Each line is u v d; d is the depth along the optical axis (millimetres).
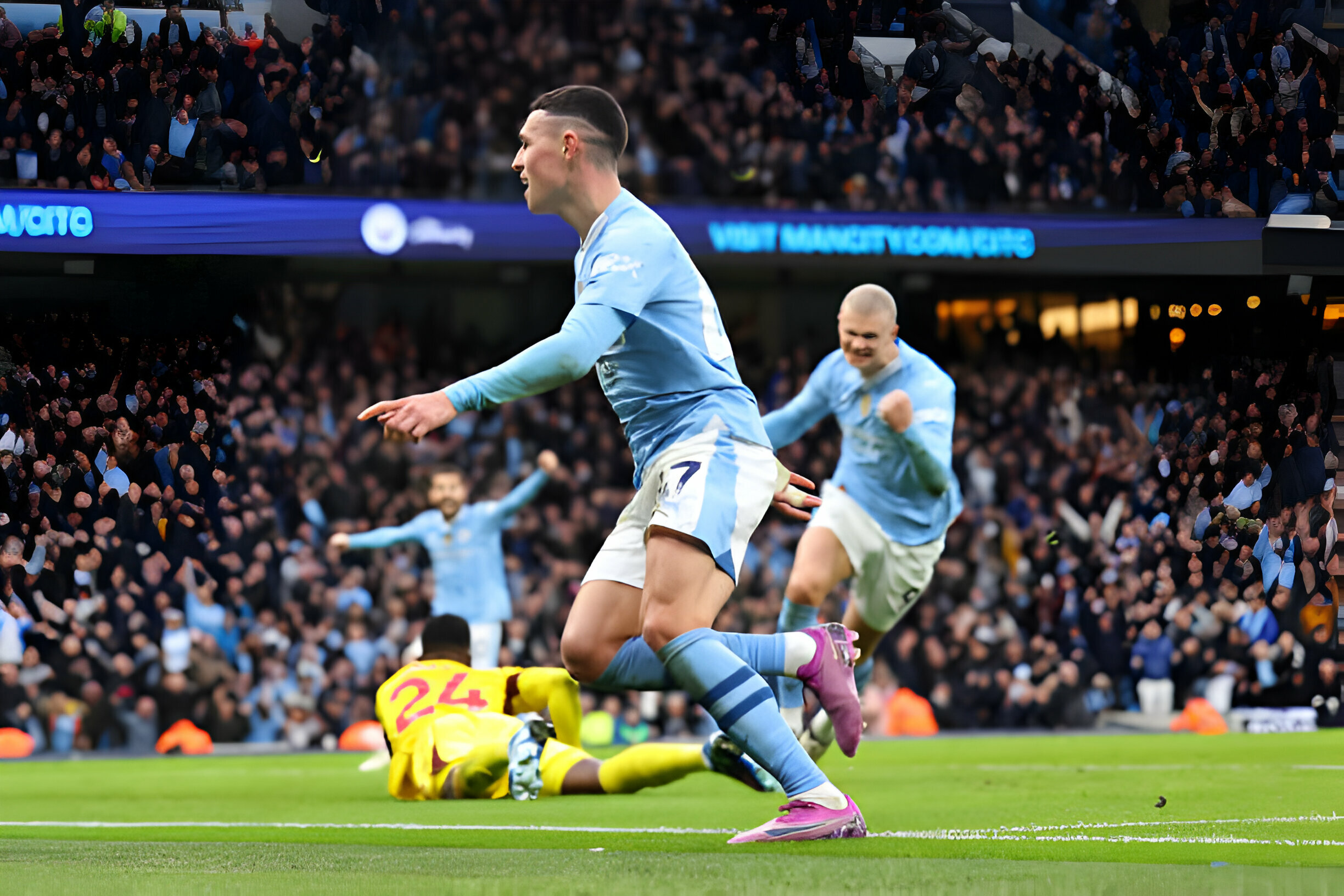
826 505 7027
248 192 16625
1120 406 19562
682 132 19219
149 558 14188
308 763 11000
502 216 16688
